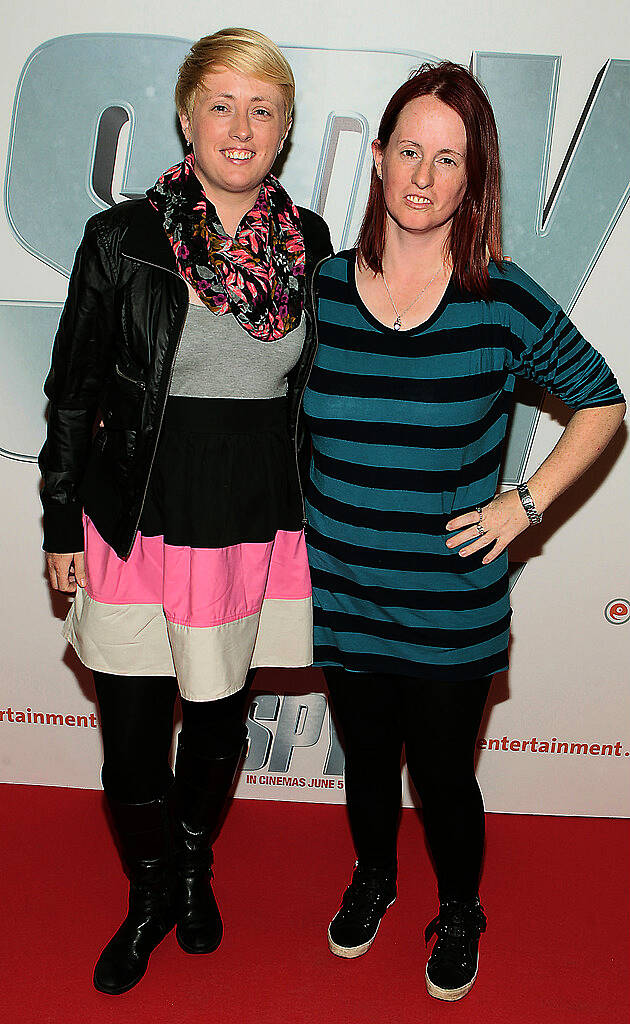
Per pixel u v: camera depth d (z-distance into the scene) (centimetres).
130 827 165
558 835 214
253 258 139
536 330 142
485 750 217
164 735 164
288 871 201
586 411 148
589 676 209
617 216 177
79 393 145
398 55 171
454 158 133
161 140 177
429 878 200
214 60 129
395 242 141
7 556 207
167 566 146
